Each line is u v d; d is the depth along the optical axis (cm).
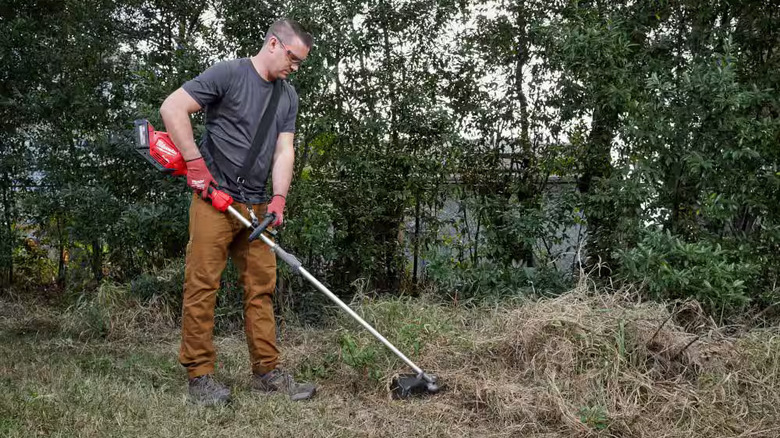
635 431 286
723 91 400
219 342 436
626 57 457
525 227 485
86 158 533
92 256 552
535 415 302
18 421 278
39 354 398
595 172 494
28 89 538
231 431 285
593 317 351
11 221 567
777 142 423
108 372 364
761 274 445
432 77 520
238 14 469
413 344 370
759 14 443
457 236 527
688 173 438
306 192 469
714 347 346
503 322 377
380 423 301
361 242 525
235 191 326
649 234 415
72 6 529
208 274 321
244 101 321
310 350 398
